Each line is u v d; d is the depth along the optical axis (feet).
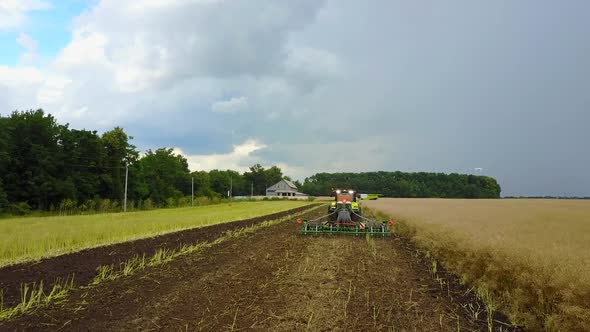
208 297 26.03
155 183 233.55
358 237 57.21
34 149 143.33
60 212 138.72
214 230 68.69
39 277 31.96
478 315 22.62
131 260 39.14
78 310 23.75
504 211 91.81
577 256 25.07
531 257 24.52
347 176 462.19
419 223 56.29
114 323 21.54
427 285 29.09
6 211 131.75
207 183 307.37
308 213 124.67
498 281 26.50
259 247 47.65
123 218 92.22
